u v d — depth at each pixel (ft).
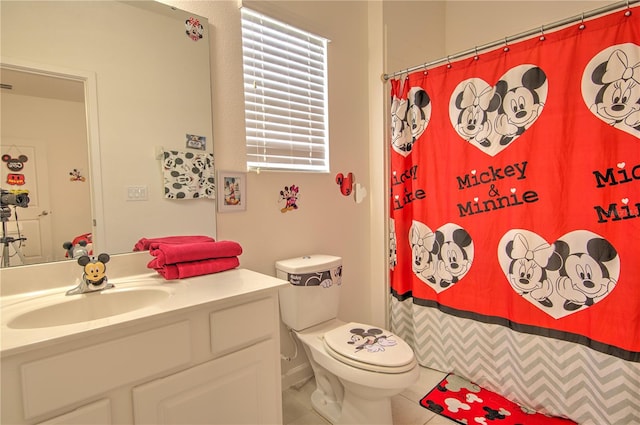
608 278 4.51
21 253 3.58
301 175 6.08
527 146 5.11
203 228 4.86
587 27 4.54
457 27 8.46
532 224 5.14
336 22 6.53
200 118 4.81
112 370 2.73
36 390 2.40
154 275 4.25
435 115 6.11
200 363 3.27
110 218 4.11
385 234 7.17
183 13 4.62
